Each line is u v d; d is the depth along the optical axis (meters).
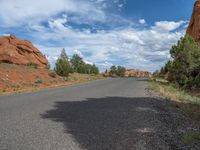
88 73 74.56
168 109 11.89
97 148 5.91
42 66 48.41
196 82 26.41
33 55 48.00
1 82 25.22
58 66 44.34
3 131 7.43
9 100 14.62
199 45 34.47
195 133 7.28
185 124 8.80
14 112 10.58
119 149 5.84
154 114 10.20
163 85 29.52
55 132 7.35
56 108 11.72
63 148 5.92
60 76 42.94
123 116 9.68
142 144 6.19
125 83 34.53
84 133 7.24
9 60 41.62
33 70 37.09
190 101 16.22
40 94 18.28
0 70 29.67
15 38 47.03
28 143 6.29
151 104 12.98
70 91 21.02
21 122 8.66
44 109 11.40
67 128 7.84
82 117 9.55
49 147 5.99
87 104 13.06
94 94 18.30
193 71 28.69
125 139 6.62
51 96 16.91
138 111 10.82
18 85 25.23
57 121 8.84
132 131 7.45
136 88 24.38
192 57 29.61
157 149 5.84
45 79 35.09
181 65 29.41
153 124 8.34
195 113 11.52
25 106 12.27
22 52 45.78
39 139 6.63
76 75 53.28
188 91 26.31
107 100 14.67
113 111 10.82
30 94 18.28
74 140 6.55
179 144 6.29
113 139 6.63
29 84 27.30
